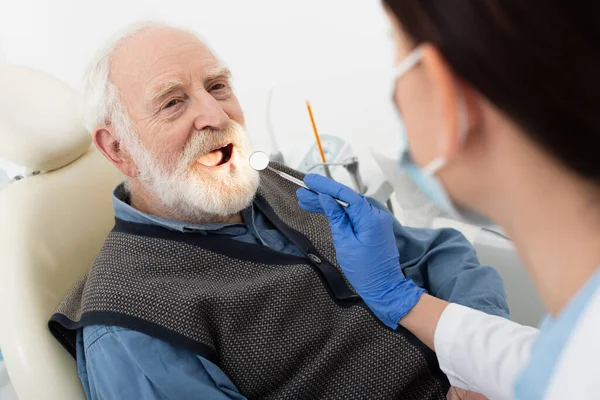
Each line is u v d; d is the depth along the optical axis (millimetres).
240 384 931
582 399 319
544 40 265
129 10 1674
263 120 1782
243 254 1039
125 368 868
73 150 1125
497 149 337
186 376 869
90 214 1144
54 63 1709
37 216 1030
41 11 1633
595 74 264
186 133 1008
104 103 1021
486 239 1274
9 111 1049
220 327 939
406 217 1586
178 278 970
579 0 257
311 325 997
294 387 936
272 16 1691
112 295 905
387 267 877
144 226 1021
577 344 335
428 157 367
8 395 1281
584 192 323
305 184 896
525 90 280
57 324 921
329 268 1064
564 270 355
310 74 1678
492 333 749
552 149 297
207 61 1052
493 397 727
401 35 341
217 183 1030
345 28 1629
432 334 843
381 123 1568
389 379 971
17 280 939
